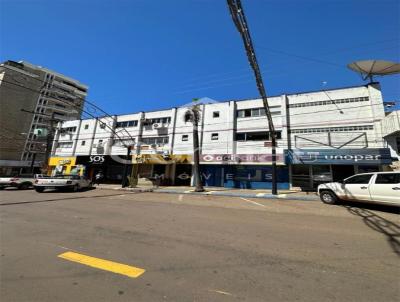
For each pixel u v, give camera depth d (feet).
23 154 174.19
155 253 14.49
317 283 10.77
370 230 21.13
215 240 17.47
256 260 13.56
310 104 66.85
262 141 70.95
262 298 9.40
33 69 180.24
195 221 24.40
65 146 113.09
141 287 10.19
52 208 31.24
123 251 14.76
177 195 54.65
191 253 14.58
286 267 12.60
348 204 37.47
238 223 23.72
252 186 72.08
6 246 15.29
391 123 52.47
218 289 10.11
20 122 173.17
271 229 21.27
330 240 17.83
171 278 11.12
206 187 75.56
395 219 26.20
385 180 31.22
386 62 55.21
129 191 64.69
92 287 10.13
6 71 166.20
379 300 9.34
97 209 31.27
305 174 65.00
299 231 20.59
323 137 63.46
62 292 9.68
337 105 63.67
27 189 65.51
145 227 21.35
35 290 9.80
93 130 105.91
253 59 33.01
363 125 60.08
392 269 12.47
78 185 61.67
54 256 13.67
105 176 98.94
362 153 53.47
